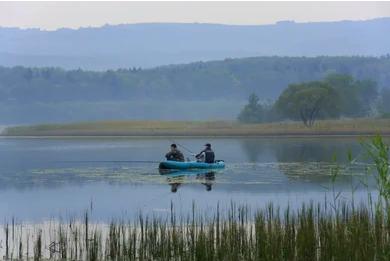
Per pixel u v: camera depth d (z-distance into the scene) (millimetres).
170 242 60781
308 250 56531
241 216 70938
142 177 136625
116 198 106312
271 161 172625
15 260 62562
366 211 62625
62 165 169250
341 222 60250
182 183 124688
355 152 199875
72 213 91875
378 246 55250
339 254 55125
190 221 76250
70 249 64188
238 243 58875
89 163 175375
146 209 94188
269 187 116500
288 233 58250
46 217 89125
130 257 61094
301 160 174875
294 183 121750
